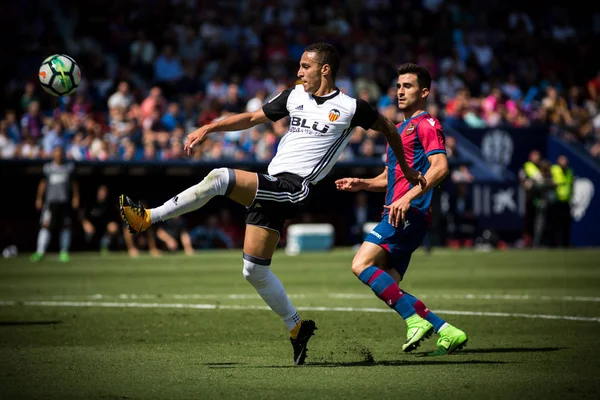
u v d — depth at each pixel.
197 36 94.62
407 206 21.89
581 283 46.81
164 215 21.03
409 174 22.05
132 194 75.25
